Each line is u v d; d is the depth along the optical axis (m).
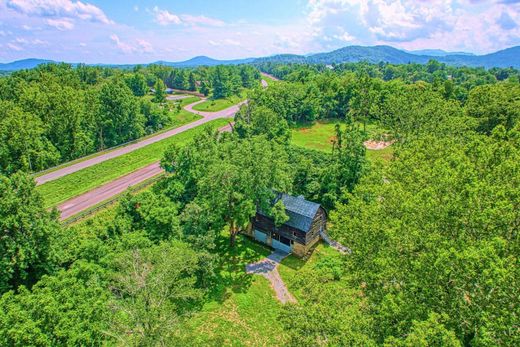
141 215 36.44
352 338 15.56
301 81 139.25
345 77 126.56
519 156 23.20
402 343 13.72
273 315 30.38
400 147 52.03
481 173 23.55
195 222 35.94
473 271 14.55
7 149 56.75
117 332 21.25
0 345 15.48
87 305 19.23
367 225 23.83
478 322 14.89
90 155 71.62
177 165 51.34
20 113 60.53
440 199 20.59
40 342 15.92
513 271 14.18
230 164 38.28
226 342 27.25
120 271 26.31
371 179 33.12
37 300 17.52
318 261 38.50
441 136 48.72
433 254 16.89
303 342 17.22
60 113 68.50
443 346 12.76
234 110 133.75
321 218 41.91
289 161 55.59
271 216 39.84
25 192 27.67
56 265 28.14
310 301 20.11
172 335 24.59
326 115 116.38
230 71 197.38
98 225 37.16
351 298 20.50
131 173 62.97
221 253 39.97
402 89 110.19
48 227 27.39
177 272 26.78
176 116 116.06
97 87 122.25
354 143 49.97
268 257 39.62
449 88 105.12
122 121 81.38
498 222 17.14
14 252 25.47
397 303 17.17
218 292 33.19
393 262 19.22
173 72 194.00
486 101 71.50
